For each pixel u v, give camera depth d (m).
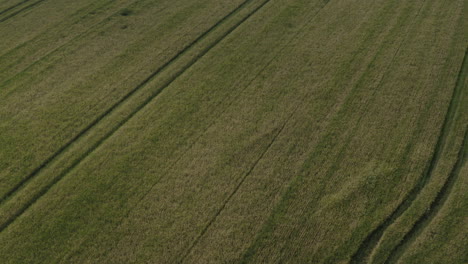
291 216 9.99
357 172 10.98
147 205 10.51
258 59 15.98
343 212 9.99
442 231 9.37
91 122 13.38
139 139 12.56
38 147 12.49
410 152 11.45
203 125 12.93
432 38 16.44
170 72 15.59
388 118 12.69
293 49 16.47
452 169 10.85
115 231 9.93
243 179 11.05
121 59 16.53
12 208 10.65
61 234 9.93
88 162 11.89
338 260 9.04
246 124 12.84
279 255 9.21
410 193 10.33
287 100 13.73
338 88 14.12
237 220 10.01
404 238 9.36
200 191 10.80
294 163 11.40
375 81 14.30
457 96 13.35
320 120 12.80
